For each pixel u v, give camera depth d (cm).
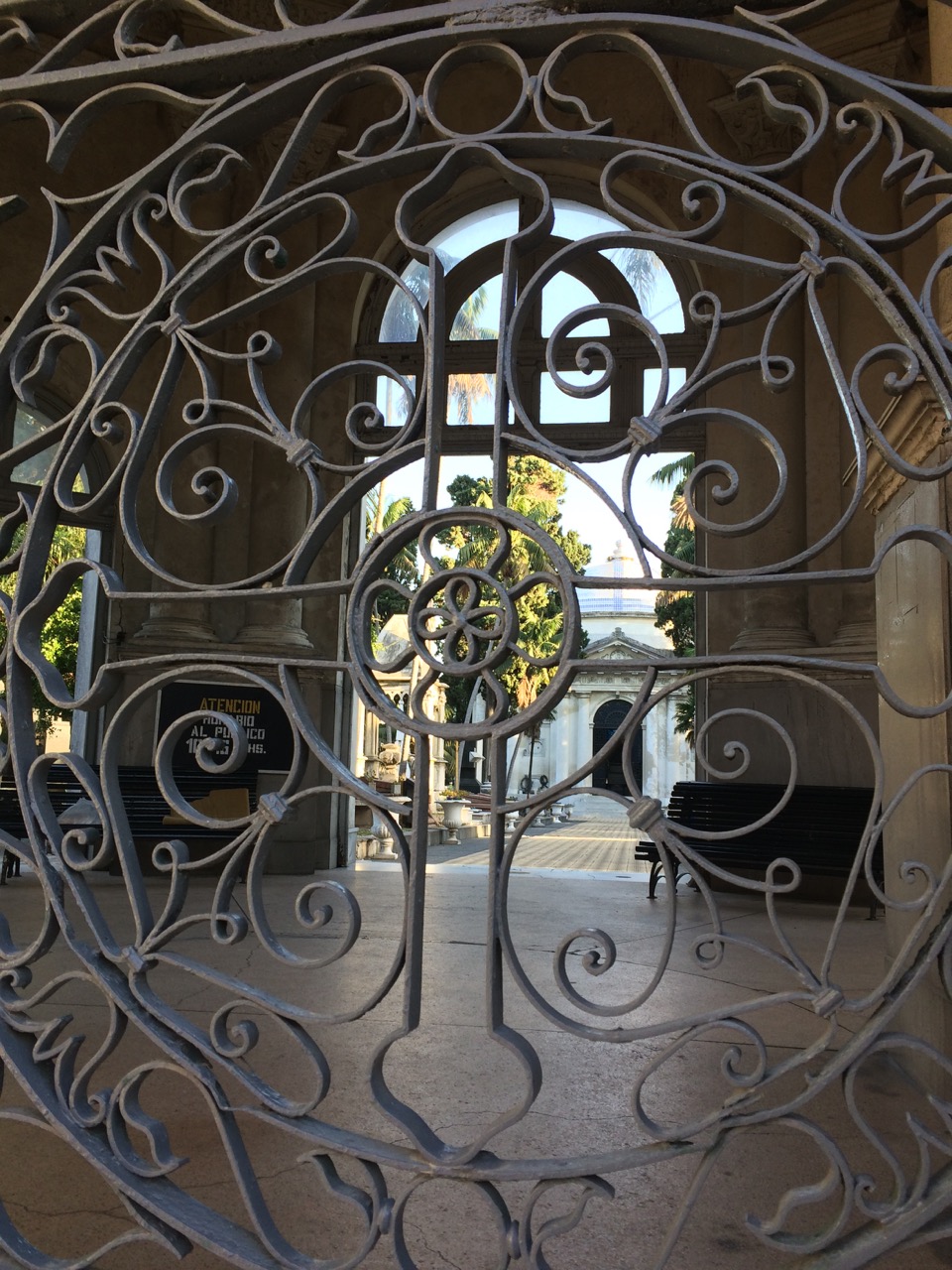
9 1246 161
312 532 165
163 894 727
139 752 905
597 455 153
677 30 168
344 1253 184
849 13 896
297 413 169
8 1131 245
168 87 198
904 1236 131
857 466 146
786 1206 135
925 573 263
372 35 183
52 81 202
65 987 411
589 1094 275
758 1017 373
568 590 148
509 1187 215
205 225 994
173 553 959
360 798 153
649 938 560
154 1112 262
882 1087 285
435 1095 274
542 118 169
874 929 623
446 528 159
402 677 1812
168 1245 153
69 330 191
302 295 1020
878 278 157
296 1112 149
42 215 955
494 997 143
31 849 174
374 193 1059
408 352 1053
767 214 166
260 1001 152
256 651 949
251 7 977
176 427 976
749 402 923
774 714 845
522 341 1027
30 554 182
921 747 272
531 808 146
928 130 161
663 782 5062
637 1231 195
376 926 588
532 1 173
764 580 143
